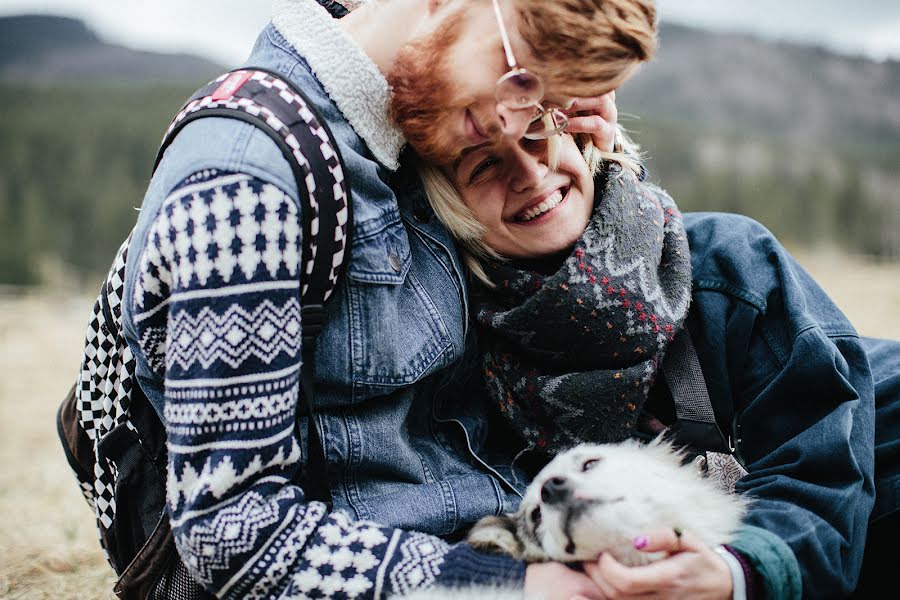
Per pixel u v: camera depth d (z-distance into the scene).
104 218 26.55
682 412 2.51
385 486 2.32
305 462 2.21
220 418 1.95
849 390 2.37
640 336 2.38
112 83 45.41
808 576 2.17
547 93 2.10
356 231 2.16
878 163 32.12
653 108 58.09
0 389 6.61
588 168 2.45
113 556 2.46
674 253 2.52
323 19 2.21
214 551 1.95
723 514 2.24
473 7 2.10
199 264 1.93
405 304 2.34
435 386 2.49
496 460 2.62
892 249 20.20
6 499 4.14
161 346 2.11
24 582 3.16
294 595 1.99
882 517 2.45
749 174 30.34
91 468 2.48
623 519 2.10
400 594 2.00
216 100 2.07
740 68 62.56
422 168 2.37
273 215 1.96
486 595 2.02
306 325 2.09
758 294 2.50
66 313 10.22
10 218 25.17
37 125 34.78
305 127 2.07
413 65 2.14
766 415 2.46
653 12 2.12
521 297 2.45
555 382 2.42
